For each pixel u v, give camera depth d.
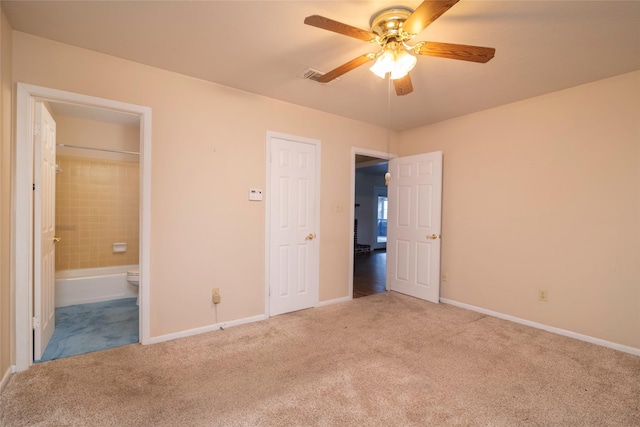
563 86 2.88
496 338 2.85
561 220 2.98
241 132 3.09
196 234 2.85
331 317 3.37
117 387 1.99
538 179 3.13
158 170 2.65
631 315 2.59
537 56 2.33
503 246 3.39
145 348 2.55
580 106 2.86
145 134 2.58
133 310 3.51
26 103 2.13
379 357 2.46
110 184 4.13
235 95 3.05
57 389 1.95
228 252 3.04
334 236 3.88
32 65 2.15
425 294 4.02
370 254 8.45
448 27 1.98
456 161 3.84
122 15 1.92
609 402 1.91
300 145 3.55
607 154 2.71
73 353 2.45
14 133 2.09
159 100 2.64
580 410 1.83
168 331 2.72
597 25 1.93
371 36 1.83
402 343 2.72
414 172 4.18
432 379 2.14
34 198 2.27
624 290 2.63
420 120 3.99
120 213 4.19
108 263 4.11
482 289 3.57
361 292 4.45
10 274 2.08
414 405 1.86
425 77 2.71
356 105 3.47
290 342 2.72
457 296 3.81
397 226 4.41
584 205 2.84
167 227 2.70
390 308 3.69
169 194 2.71
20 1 1.78
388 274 4.55
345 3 1.79
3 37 1.90
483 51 1.78
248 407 1.82
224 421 1.70
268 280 3.31
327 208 3.80
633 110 2.58
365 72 2.67
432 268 3.94
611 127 2.69
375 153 4.25
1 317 1.92
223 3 1.79
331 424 1.68
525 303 3.22
